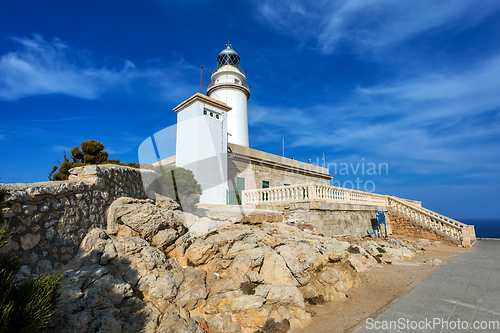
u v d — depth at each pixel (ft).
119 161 42.45
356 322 20.33
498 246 55.88
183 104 53.78
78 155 39.63
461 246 56.03
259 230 33.06
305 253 27.53
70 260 17.65
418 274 32.42
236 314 19.62
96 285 15.76
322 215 44.39
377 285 28.60
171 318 16.84
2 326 9.62
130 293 16.84
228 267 24.72
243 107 87.97
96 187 21.91
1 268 11.57
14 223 14.56
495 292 25.54
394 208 71.20
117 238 21.56
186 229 28.27
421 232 65.41
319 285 25.85
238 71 90.53
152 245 23.70
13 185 15.31
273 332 18.78
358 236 54.90
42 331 11.90
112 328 13.99
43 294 11.45
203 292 20.26
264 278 24.41
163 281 19.22
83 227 19.69
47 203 16.96
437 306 22.54
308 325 20.18
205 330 17.62
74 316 13.07
